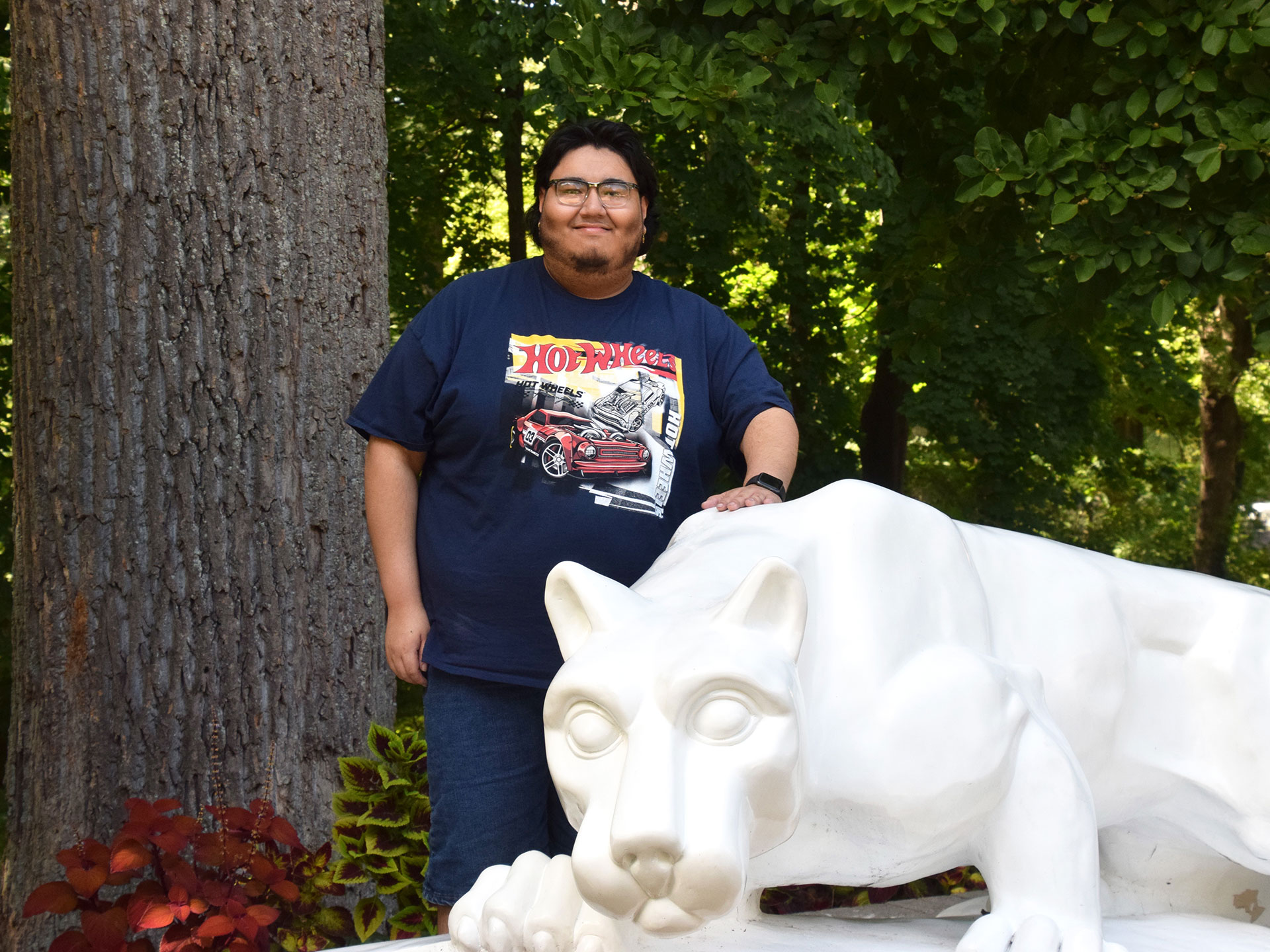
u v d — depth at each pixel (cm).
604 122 215
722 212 985
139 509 323
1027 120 384
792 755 108
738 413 214
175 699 321
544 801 211
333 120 347
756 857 127
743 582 112
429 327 215
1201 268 340
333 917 283
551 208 211
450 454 212
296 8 341
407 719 733
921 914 238
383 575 219
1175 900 179
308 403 338
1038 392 1177
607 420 207
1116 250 329
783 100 345
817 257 1168
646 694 107
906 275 438
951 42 320
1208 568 1484
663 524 208
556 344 212
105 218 325
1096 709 156
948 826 132
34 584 329
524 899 132
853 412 1241
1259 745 158
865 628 135
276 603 330
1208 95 318
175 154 328
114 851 264
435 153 1081
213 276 329
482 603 204
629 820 100
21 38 332
